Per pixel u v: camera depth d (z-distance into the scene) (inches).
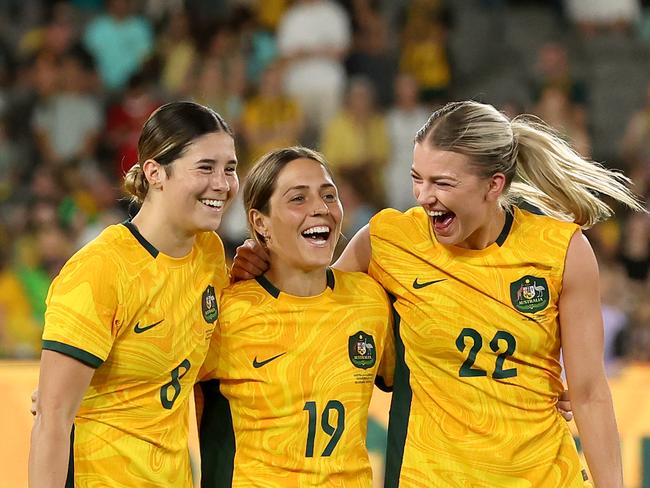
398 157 1668.3
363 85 1674.5
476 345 564.4
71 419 525.0
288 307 569.9
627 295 1274.6
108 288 526.0
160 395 545.3
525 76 1920.5
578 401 569.9
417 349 576.1
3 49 1763.0
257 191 569.6
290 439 562.3
